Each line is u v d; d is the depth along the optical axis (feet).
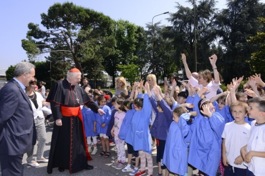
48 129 35.17
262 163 10.18
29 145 12.95
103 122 22.47
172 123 14.46
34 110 20.12
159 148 16.85
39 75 157.48
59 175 18.24
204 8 144.46
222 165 13.60
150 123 19.33
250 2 135.95
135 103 17.53
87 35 136.87
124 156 19.95
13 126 12.51
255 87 16.40
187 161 13.84
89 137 23.89
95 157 22.35
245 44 127.54
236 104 12.45
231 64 131.23
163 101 16.28
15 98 12.44
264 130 10.11
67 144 18.62
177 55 145.79
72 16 136.46
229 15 138.31
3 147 12.41
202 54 137.90
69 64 138.82
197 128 13.43
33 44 127.95
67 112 18.78
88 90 29.99
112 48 145.48
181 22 146.51
